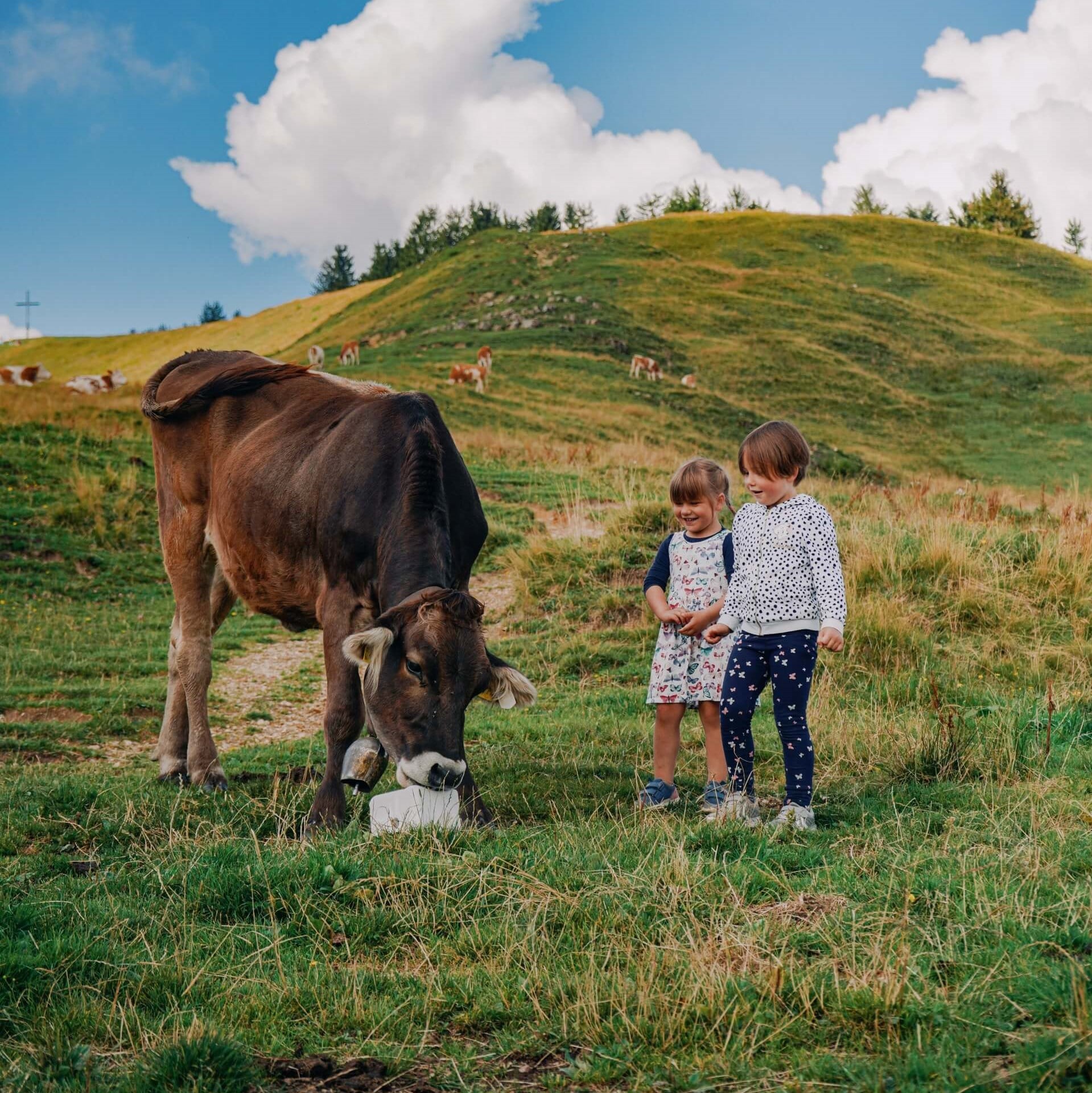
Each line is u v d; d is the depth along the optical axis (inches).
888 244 2763.3
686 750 263.9
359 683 204.5
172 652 270.1
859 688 307.0
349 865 157.2
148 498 697.6
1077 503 544.1
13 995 123.7
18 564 579.8
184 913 149.8
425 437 205.8
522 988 119.6
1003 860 153.4
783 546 190.9
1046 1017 105.2
